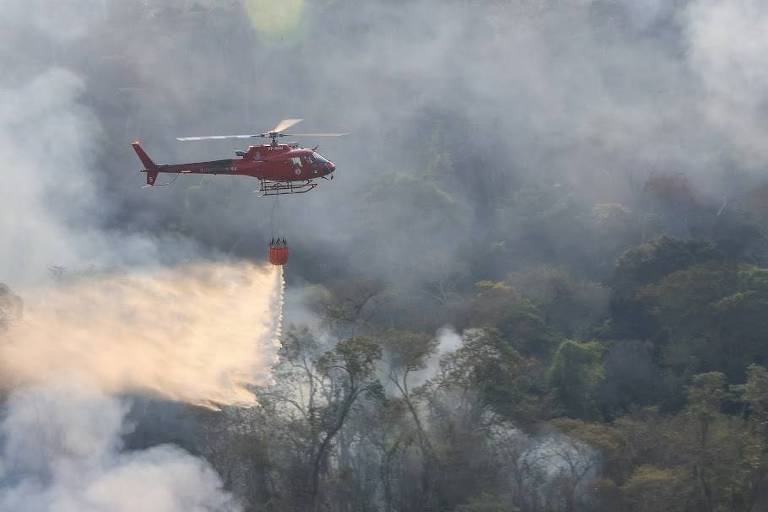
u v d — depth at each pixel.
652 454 199.38
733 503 187.50
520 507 190.25
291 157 162.50
